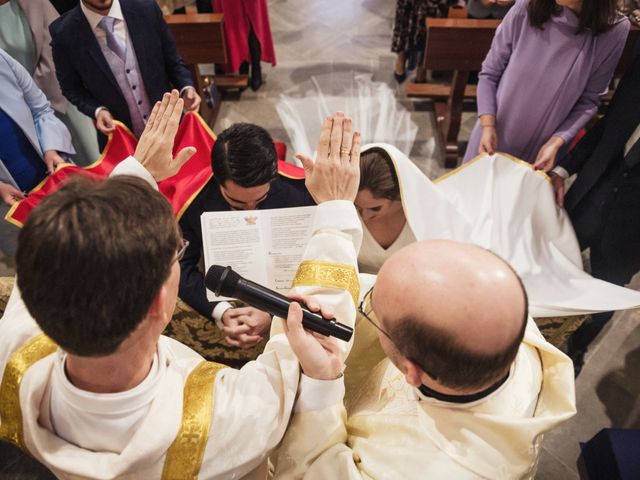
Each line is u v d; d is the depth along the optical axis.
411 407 0.88
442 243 0.73
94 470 0.68
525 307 0.68
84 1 2.08
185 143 1.85
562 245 1.83
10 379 0.75
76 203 0.56
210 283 0.83
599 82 2.07
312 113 3.91
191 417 0.73
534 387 0.87
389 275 0.72
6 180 2.18
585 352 2.34
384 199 1.46
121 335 0.60
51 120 2.30
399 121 3.82
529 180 1.77
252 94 4.09
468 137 3.67
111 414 0.69
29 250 0.55
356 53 4.48
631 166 1.81
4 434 0.75
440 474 0.77
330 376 0.80
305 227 1.45
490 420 0.79
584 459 1.96
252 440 0.75
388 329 0.73
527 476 0.81
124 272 0.56
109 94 2.37
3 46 2.49
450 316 0.66
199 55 3.27
